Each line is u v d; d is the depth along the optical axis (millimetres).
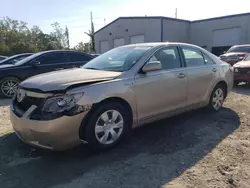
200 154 3643
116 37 38406
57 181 2963
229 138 4234
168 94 4430
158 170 3203
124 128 3873
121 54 4582
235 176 3057
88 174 3107
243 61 10289
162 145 3951
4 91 8062
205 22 32500
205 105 5418
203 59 5340
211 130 4609
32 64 8227
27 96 3480
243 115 5543
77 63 8859
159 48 4508
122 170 3203
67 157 3533
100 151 3648
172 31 32812
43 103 3248
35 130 3189
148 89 4078
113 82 3670
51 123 3129
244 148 3834
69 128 3227
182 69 4715
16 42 48844
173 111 4621
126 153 3666
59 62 8602
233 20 29703
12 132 4504
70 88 3285
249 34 28469
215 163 3375
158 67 4078
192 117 5367
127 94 3791
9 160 3459
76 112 3244
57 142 3215
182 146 3916
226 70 5828
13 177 3047
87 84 3447
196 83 4977
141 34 34188
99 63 4574
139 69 4047
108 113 3654
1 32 50406
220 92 5770
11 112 3645
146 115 4141
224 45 30953
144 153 3670
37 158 3512
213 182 2934
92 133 3467
